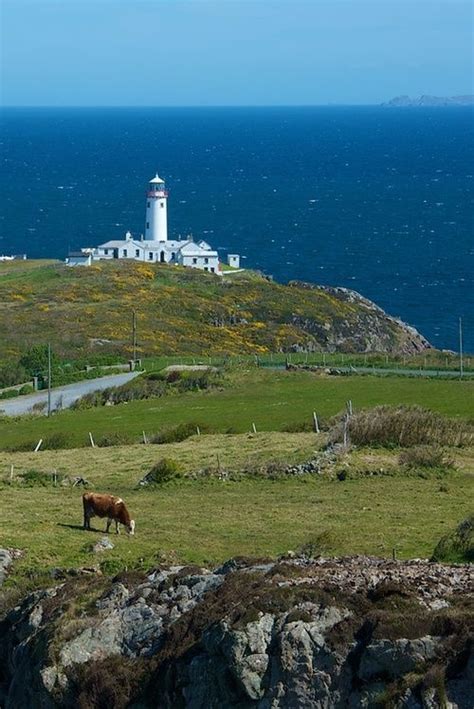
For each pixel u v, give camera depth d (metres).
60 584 47.56
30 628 43.91
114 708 39.03
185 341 170.88
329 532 57.38
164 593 42.72
